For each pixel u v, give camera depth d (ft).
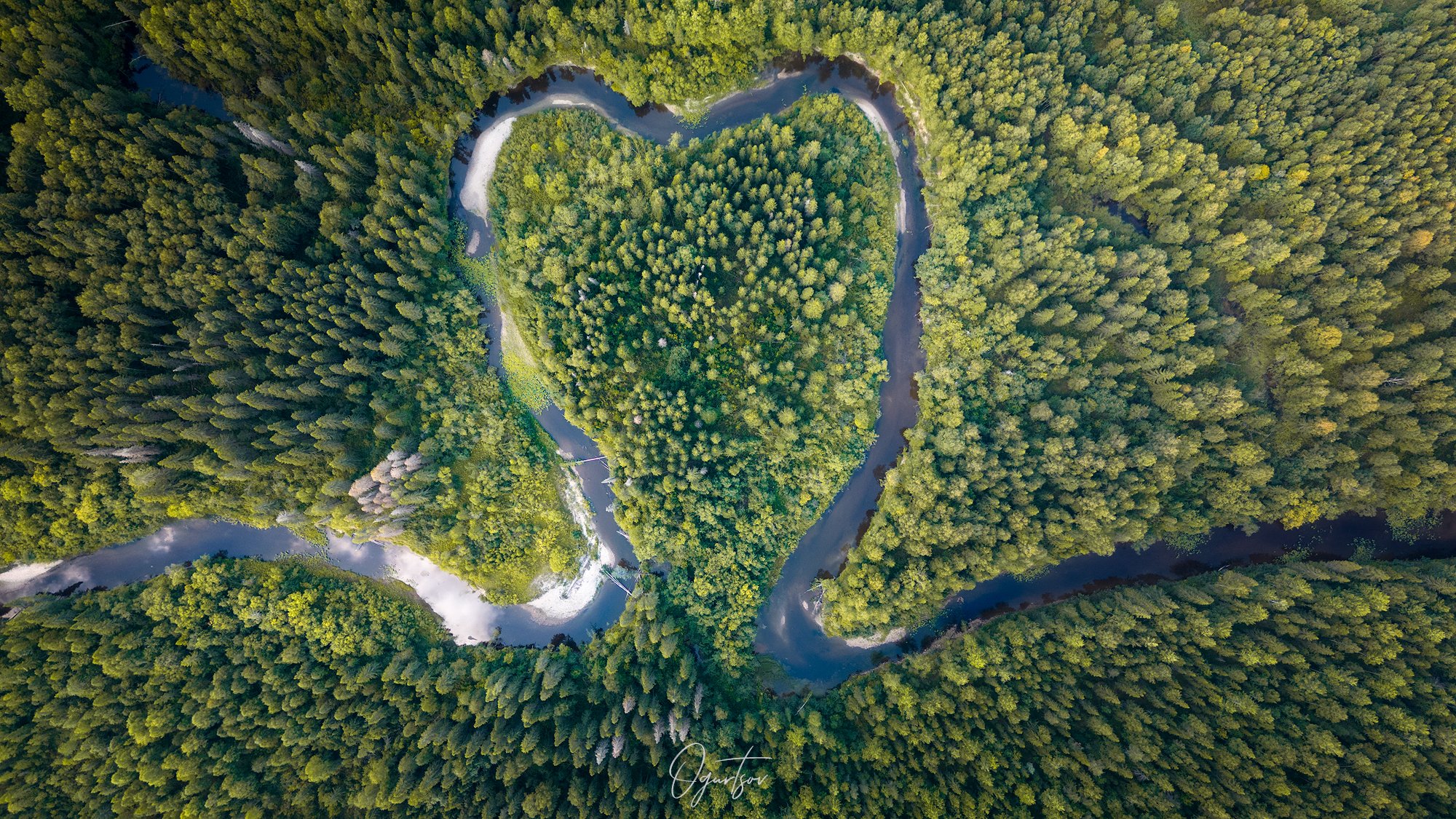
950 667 186.19
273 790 172.45
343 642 187.73
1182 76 182.91
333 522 183.42
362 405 190.49
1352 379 179.22
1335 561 196.03
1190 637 180.14
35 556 174.70
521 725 183.32
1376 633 169.78
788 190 188.55
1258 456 182.91
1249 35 180.96
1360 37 176.76
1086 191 195.11
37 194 159.74
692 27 188.34
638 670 191.93
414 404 198.08
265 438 177.27
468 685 190.70
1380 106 174.19
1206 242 189.06
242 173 180.04
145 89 184.34
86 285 165.37
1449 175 170.19
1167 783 158.71
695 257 192.65
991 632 199.41
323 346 179.22
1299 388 183.83
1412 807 148.46
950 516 192.85
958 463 197.36
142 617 178.29
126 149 160.45
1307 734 159.43
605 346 195.11
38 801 159.02
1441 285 177.99
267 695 176.55
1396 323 180.65
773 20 192.13
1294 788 153.99
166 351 169.68
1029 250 188.03
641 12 187.21
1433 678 162.81
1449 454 179.01
